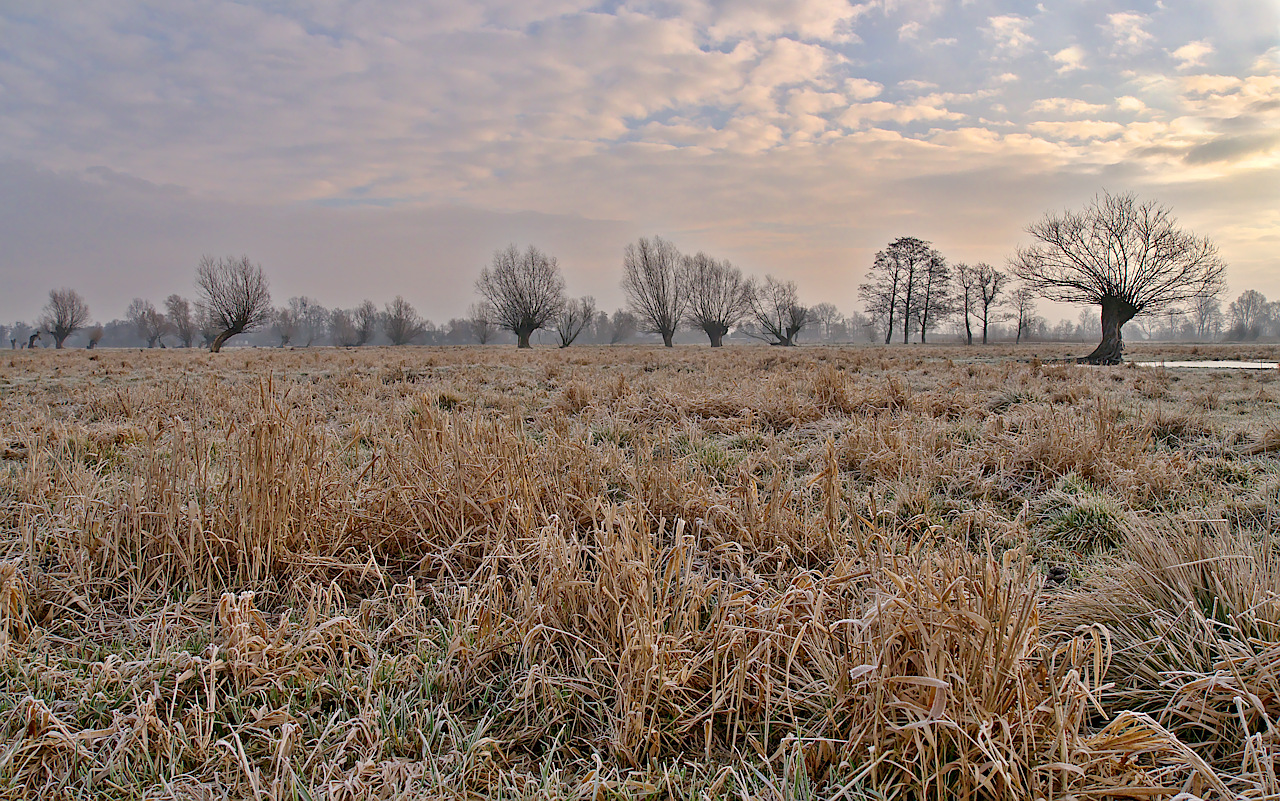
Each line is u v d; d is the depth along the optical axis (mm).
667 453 4852
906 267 73750
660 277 64875
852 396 8258
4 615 2609
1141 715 1849
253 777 1903
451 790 1953
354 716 2293
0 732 2119
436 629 2832
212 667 2289
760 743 2176
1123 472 4621
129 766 2023
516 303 59031
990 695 1914
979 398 8727
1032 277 26047
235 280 47375
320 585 3123
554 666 2549
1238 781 1795
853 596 2674
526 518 3506
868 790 1910
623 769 2092
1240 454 5449
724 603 2525
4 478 4531
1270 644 2076
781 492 3992
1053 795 1814
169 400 8727
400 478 3896
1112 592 2721
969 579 2143
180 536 3297
